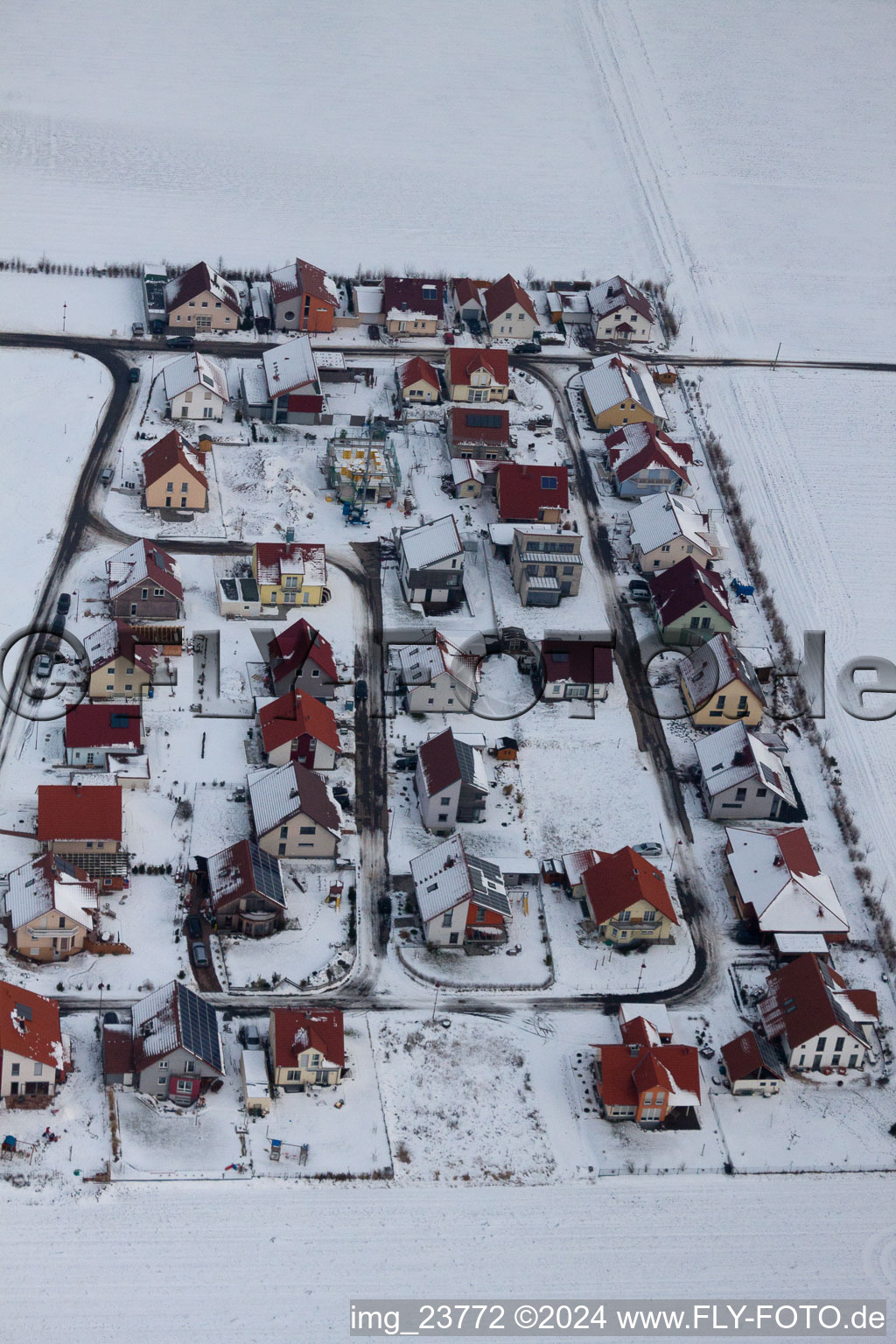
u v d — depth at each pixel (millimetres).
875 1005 123312
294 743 138125
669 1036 120375
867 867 137625
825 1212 111125
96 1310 99812
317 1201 107688
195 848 131000
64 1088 111875
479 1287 104000
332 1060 113500
